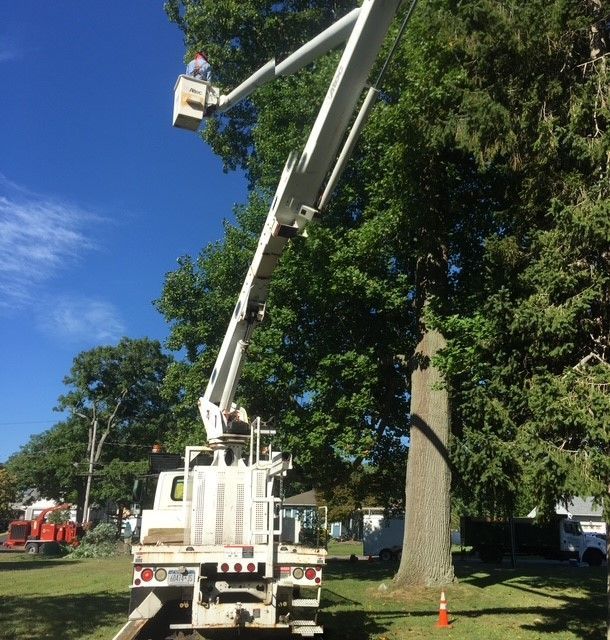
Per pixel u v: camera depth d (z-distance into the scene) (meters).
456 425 15.54
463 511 32.47
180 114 7.34
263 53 22.27
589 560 31.03
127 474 52.84
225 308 18.88
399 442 18.81
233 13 21.27
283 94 18.33
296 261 16.41
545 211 8.51
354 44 6.71
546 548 31.47
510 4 8.13
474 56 8.75
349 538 62.75
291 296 17.06
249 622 7.73
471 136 8.99
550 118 8.00
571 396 7.01
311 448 16.66
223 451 9.09
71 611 11.73
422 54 11.56
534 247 8.29
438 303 13.07
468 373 10.06
